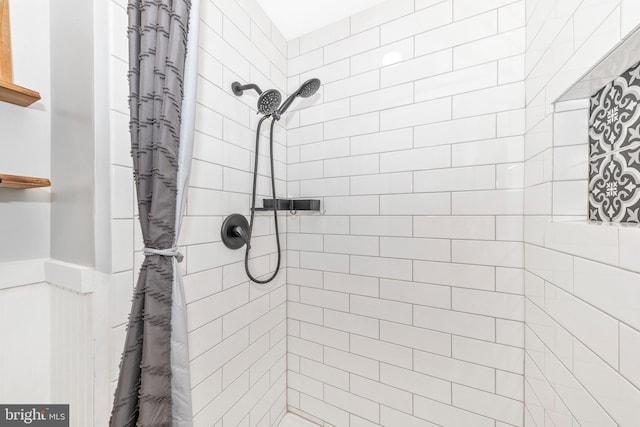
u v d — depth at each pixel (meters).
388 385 1.12
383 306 1.13
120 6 0.63
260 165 1.18
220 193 0.96
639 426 0.41
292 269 1.36
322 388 1.28
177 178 0.69
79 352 0.62
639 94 0.51
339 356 1.23
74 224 0.65
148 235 0.64
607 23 0.49
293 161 1.36
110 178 0.61
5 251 0.63
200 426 0.87
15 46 0.64
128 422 0.60
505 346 0.91
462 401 0.98
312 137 1.30
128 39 0.62
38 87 0.68
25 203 0.67
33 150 0.67
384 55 1.13
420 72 1.05
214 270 0.93
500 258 0.92
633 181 0.52
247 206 1.11
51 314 0.69
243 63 1.07
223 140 0.97
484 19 0.94
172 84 0.65
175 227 0.68
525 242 0.87
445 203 1.01
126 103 0.64
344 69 1.22
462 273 0.98
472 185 0.96
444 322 1.01
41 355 0.69
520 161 0.89
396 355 1.10
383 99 1.13
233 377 1.02
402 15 1.09
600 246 0.51
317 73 1.29
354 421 1.19
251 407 1.12
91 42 0.60
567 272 0.62
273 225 1.28
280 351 1.33
